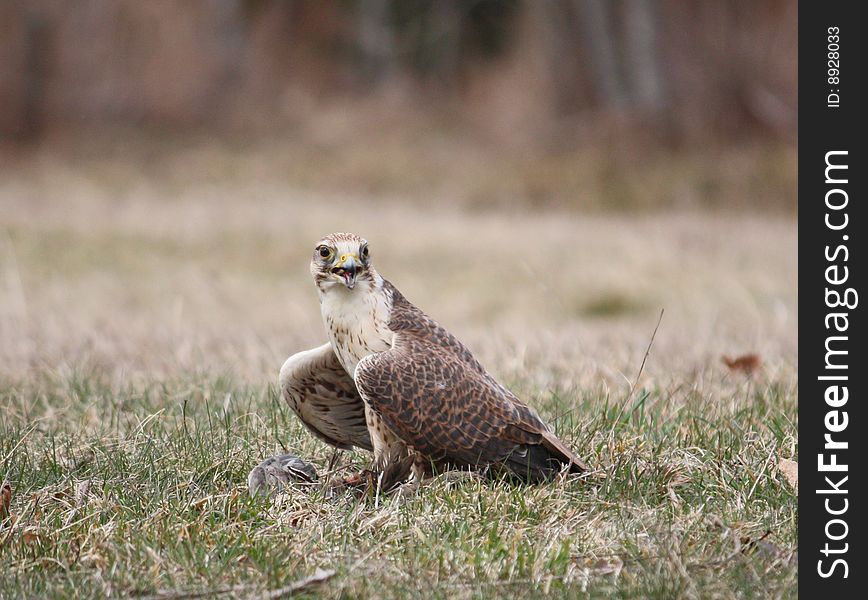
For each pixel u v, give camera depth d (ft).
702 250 149.28
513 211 197.98
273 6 275.59
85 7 246.68
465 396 45.78
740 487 45.11
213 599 36.45
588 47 227.61
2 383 69.10
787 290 123.85
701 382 61.41
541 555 38.81
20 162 228.02
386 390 45.52
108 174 218.79
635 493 44.62
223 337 89.97
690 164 203.41
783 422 52.42
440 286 137.18
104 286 131.23
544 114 232.53
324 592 36.55
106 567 38.42
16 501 44.96
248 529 41.73
